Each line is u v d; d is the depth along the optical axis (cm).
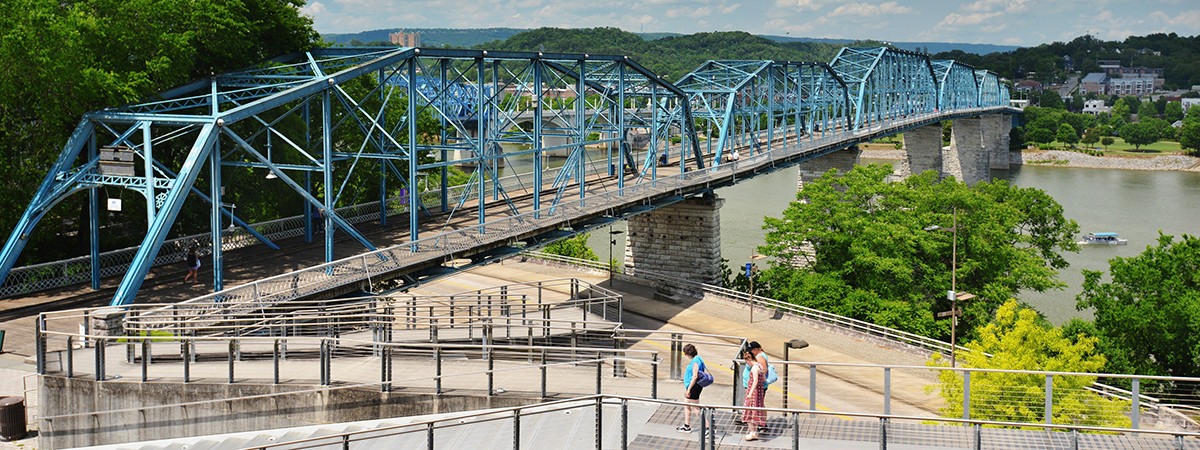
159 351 3041
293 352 2981
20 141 4794
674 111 10262
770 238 7662
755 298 6575
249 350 3012
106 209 5281
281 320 3569
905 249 7088
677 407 2291
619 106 7450
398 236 5625
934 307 6981
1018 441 2052
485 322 3619
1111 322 5941
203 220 5597
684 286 7050
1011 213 7700
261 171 5769
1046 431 2098
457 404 2494
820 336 5769
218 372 2767
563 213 5912
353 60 6000
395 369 2775
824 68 12962
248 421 2619
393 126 7206
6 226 4709
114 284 4491
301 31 6272
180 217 5581
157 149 5216
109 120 4475
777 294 7412
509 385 2611
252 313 3681
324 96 4812
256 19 5772
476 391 2528
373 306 3825
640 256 8238
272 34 6003
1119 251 11225
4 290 4244
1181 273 6078
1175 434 1912
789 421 2191
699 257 7944
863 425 2159
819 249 7450
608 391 2569
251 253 5106
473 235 5147
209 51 5456
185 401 2648
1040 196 8544
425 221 6206
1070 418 2994
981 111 19975
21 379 3441
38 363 2800
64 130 4772
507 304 3803
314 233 5738
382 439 2284
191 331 3316
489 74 17912
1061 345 3791
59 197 4375
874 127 14425
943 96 19862
